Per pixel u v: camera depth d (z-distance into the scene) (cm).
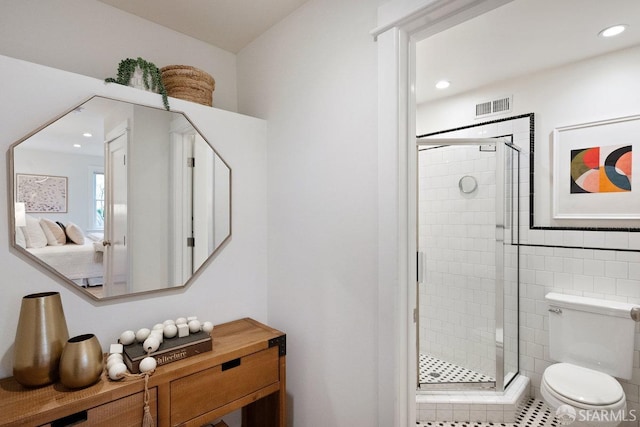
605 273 202
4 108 111
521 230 237
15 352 102
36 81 117
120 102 138
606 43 193
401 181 117
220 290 169
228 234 171
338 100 141
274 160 179
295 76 164
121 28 163
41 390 101
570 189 217
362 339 131
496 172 233
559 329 211
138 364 113
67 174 125
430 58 213
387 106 118
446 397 216
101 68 157
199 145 162
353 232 135
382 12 119
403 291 118
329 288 146
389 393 118
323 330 149
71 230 126
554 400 176
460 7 104
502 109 248
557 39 189
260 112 189
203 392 125
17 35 135
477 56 209
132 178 142
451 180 260
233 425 182
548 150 227
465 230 254
